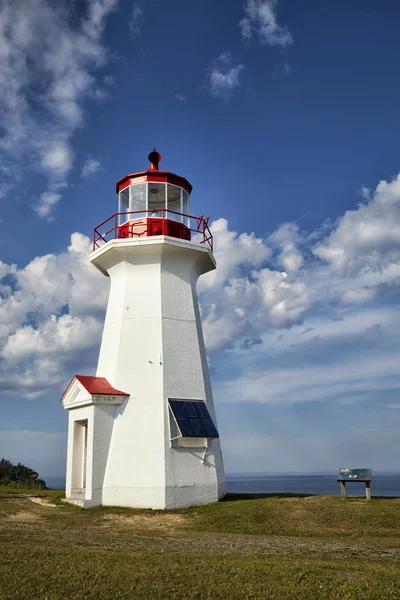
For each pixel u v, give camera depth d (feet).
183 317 79.71
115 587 32.19
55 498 79.20
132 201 83.41
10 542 45.47
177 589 32.19
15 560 37.58
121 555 40.52
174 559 39.63
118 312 79.77
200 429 73.20
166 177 83.87
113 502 70.69
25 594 30.76
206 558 40.65
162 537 52.42
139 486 70.23
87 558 38.78
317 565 38.68
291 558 41.83
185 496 70.49
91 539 49.44
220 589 32.45
